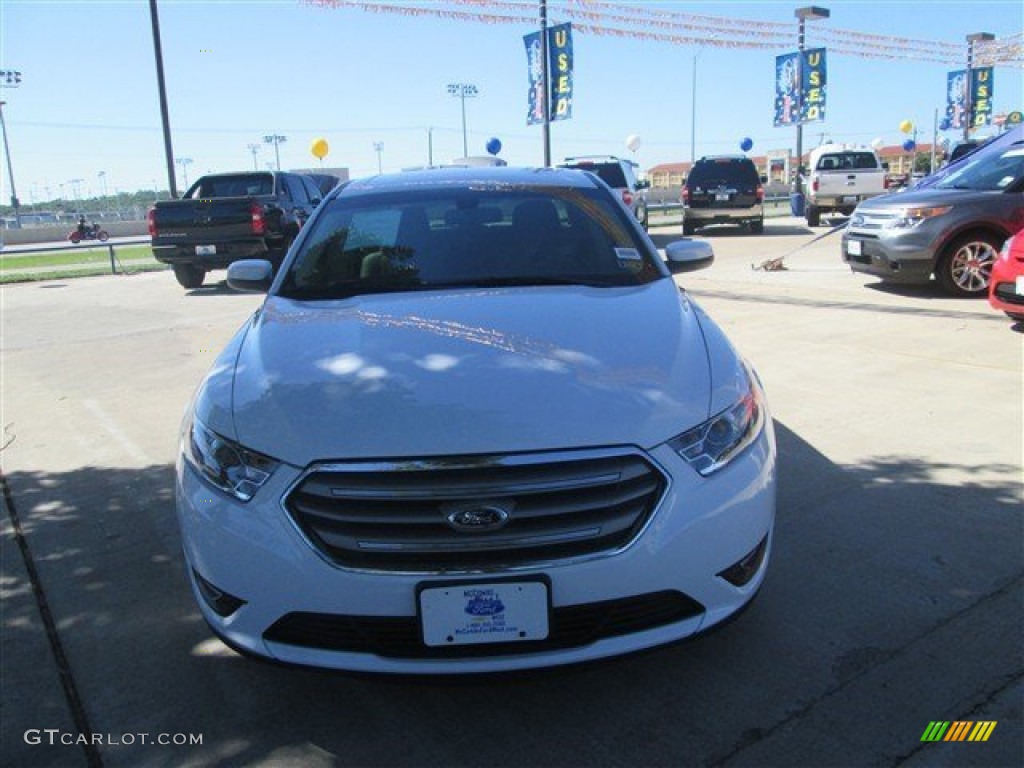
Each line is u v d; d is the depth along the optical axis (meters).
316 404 2.51
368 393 2.52
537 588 2.26
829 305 9.12
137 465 5.01
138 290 14.23
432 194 4.22
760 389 3.00
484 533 2.26
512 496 2.27
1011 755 2.35
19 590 3.52
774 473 2.73
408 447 2.30
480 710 2.65
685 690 2.69
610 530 2.31
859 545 3.58
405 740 2.53
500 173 4.51
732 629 3.00
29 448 5.42
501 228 3.93
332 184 18.12
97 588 3.51
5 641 3.13
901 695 2.62
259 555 2.36
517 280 3.57
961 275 9.19
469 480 2.27
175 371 7.46
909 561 3.43
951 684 2.66
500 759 2.43
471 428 2.34
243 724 2.63
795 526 3.77
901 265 9.30
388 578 2.27
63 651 3.05
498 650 2.33
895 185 22.44
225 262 13.30
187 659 2.98
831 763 2.35
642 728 2.53
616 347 2.78
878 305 8.96
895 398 5.59
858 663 2.78
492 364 2.64
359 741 2.53
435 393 2.49
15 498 4.56
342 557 2.31
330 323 3.12
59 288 15.12
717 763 2.37
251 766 2.45
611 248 3.81
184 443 2.75
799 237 19.42
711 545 2.42
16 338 9.47
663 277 3.64
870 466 4.44
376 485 2.29
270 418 2.50
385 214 4.07
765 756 2.38
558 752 2.45
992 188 9.44
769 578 3.34
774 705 2.60
